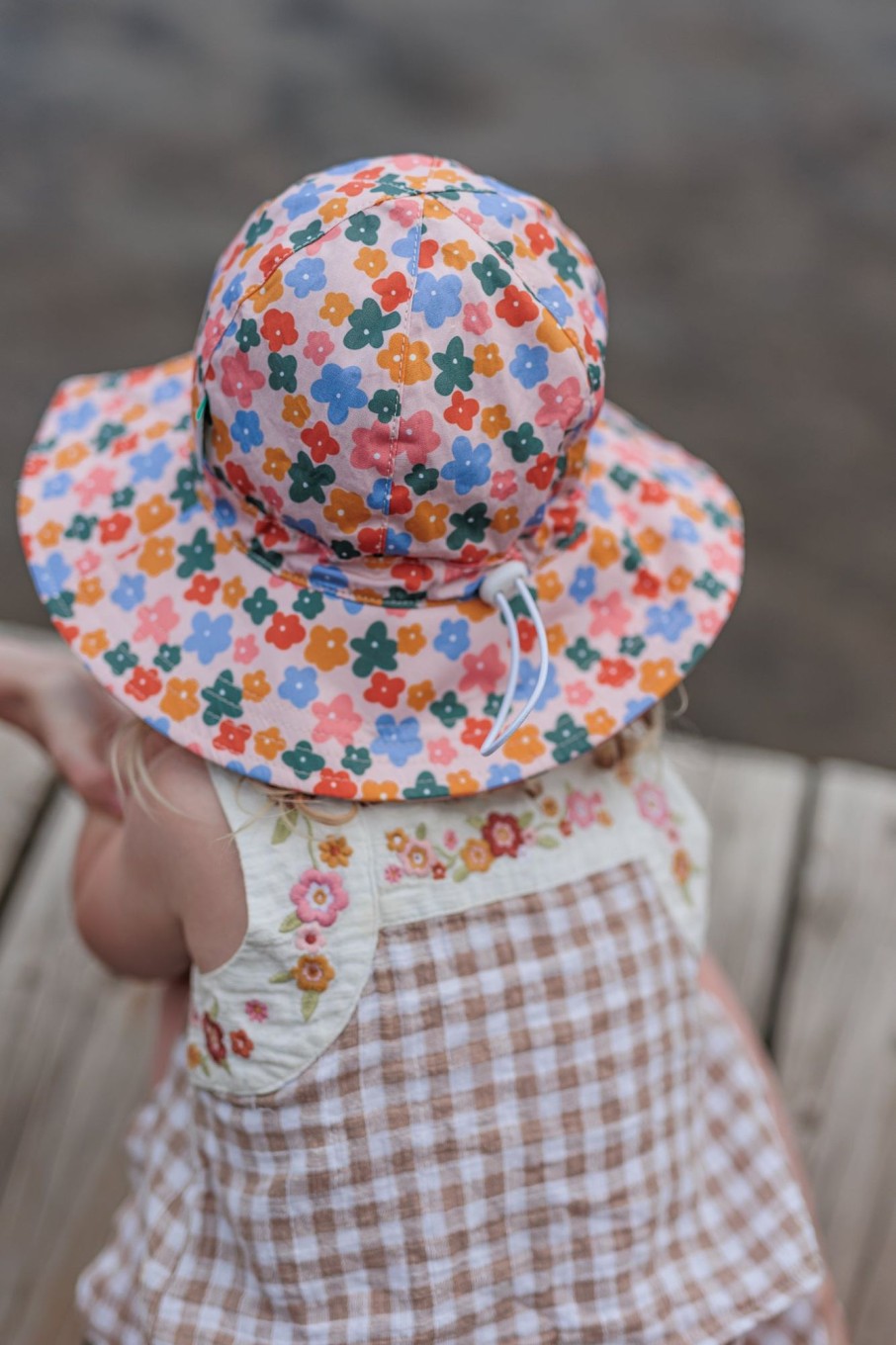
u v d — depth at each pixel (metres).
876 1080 1.72
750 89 3.95
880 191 3.71
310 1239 1.11
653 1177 1.18
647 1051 1.17
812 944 1.83
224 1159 1.16
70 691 1.50
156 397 1.25
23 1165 1.62
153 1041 1.72
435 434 0.98
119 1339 1.24
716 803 1.94
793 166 3.75
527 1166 1.12
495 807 1.13
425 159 1.07
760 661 2.82
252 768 1.05
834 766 1.99
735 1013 1.48
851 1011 1.77
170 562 1.12
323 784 1.05
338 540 1.04
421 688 1.09
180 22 3.93
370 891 1.08
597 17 4.14
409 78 3.85
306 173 3.55
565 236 1.08
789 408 3.22
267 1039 1.09
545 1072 1.12
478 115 3.77
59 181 3.46
